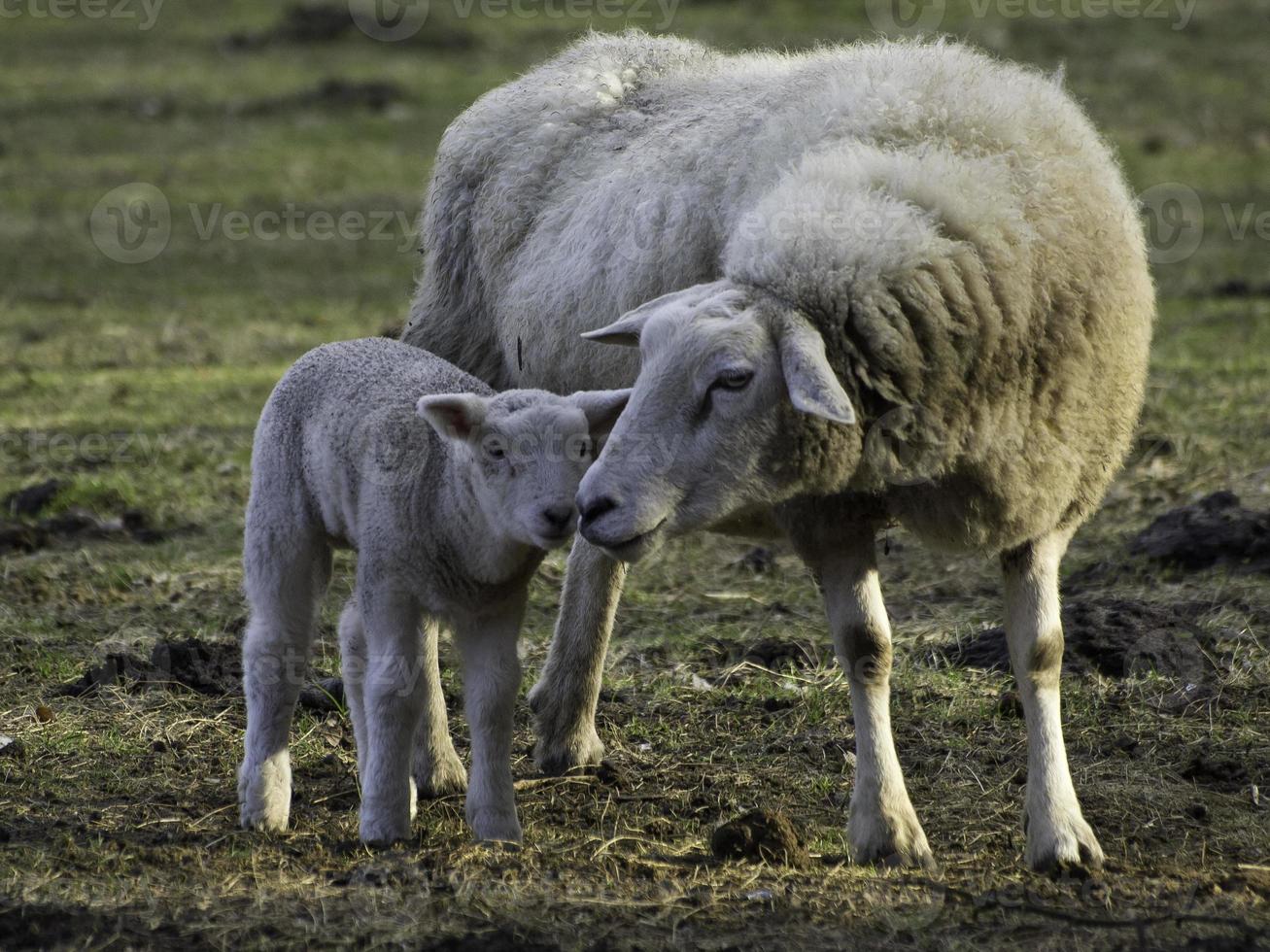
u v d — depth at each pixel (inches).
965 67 499.5
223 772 556.4
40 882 437.1
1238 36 2812.5
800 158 492.4
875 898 431.2
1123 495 920.9
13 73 2815.0
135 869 452.4
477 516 439.2
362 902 418.0
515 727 626.5
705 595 789.2
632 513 416.2
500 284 652.1
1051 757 475.2
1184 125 2380.7
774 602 774.5
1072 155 480.7
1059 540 492.4
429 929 401.1
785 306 427.2
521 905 417.1
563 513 425.1
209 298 1670.8
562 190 624.4
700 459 421.4
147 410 1203.9
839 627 480.4
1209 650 661.9
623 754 587.8
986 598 769.6
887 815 471.5
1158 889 443.8
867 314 423.2
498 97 686.5
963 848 494.6
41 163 2305.6
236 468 1034.1
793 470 431.8
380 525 454.0
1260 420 1055.6
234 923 405.7
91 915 408.5
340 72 2810.0
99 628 724.0
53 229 1983.3
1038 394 453.4
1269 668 641.0
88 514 932.6
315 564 492.7
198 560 846.5
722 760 579.5
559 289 593.6
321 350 508.1
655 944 394.9
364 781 471.2
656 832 504.7
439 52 2935.5
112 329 1525.6
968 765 566.6
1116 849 486.6
